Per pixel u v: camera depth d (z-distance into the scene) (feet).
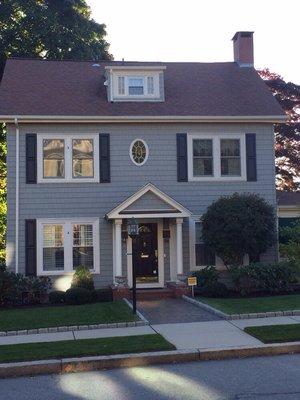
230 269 58.39
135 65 66.59
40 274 59.21
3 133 83.92
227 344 32.65
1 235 82.12
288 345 31.99
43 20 91.61
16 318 43.57
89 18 99.60
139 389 24.98
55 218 59.98
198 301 51.26
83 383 26.48
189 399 23.07
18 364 28.71
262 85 69.97
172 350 31.22
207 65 75.10
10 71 67.87
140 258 61.46
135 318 42.04
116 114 60.90
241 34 74.74
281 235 57.11
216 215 57.67
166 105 63.62
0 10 91.50
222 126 63.31
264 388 24.47
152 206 59.00
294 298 51.65
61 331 38.63
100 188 60.90
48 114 59.57
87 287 56.95
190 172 62.34
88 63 72.59
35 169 59.93
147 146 61.87
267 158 63.87
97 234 60.49
